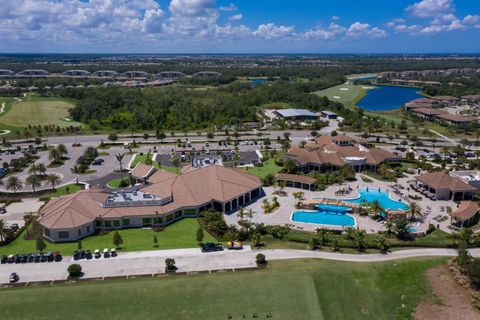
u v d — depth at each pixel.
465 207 97.06
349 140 160.62
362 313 62.97
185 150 168.62
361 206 102.62
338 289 68.56
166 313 61.88
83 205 94.38
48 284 69.88
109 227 93.69
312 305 64.00
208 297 65.88
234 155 158.12
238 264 76.38
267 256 79.50
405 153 165.25
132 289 68.00
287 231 88.69
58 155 149.62
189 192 104.38
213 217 95.62
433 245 83.38
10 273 73.56
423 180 117.06
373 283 70.56
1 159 153.88
